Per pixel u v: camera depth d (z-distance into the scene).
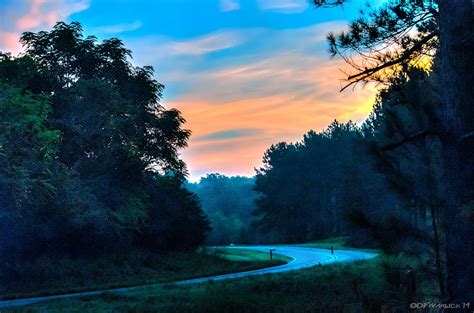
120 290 23.58
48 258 30.59
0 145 22.09
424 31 8.29
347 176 69.62
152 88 43.09
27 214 28.12
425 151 6.59
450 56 6.47
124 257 36.66
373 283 9.41
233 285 17.98
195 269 38.47
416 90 6.95
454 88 6.41
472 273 5.88
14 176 23.11
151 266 37.69
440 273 6.29
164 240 45.09
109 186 35.47
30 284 27.08
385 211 6.94
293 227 108.38
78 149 34.09
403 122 6.87
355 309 8.63
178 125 44.53
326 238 98.25
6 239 28.16
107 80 38.34
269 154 119.56
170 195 47.22
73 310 14.72
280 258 50.09
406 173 6.68
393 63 7.56
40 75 33.56
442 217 6.34
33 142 25.09
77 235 33.81
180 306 13.34
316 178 104.94
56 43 36.09
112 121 33.41
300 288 15.23
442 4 6.69
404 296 6.50
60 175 28.64
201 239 49.88
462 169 6.20
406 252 6.45
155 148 44.28
